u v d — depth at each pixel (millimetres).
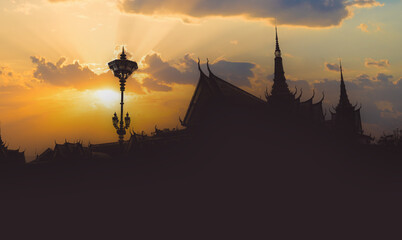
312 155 19188
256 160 17266
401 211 19781
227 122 17594
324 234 17609
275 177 17406
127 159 20500
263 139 17641
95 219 20344
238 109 17766
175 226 18031
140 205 19297
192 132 18781
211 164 17672
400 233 18625
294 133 18906
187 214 17875
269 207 17156
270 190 17266
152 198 19000
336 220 18484
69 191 21656
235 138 17328
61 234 20734
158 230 18422
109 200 20297
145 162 19828
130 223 19266
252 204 17062
